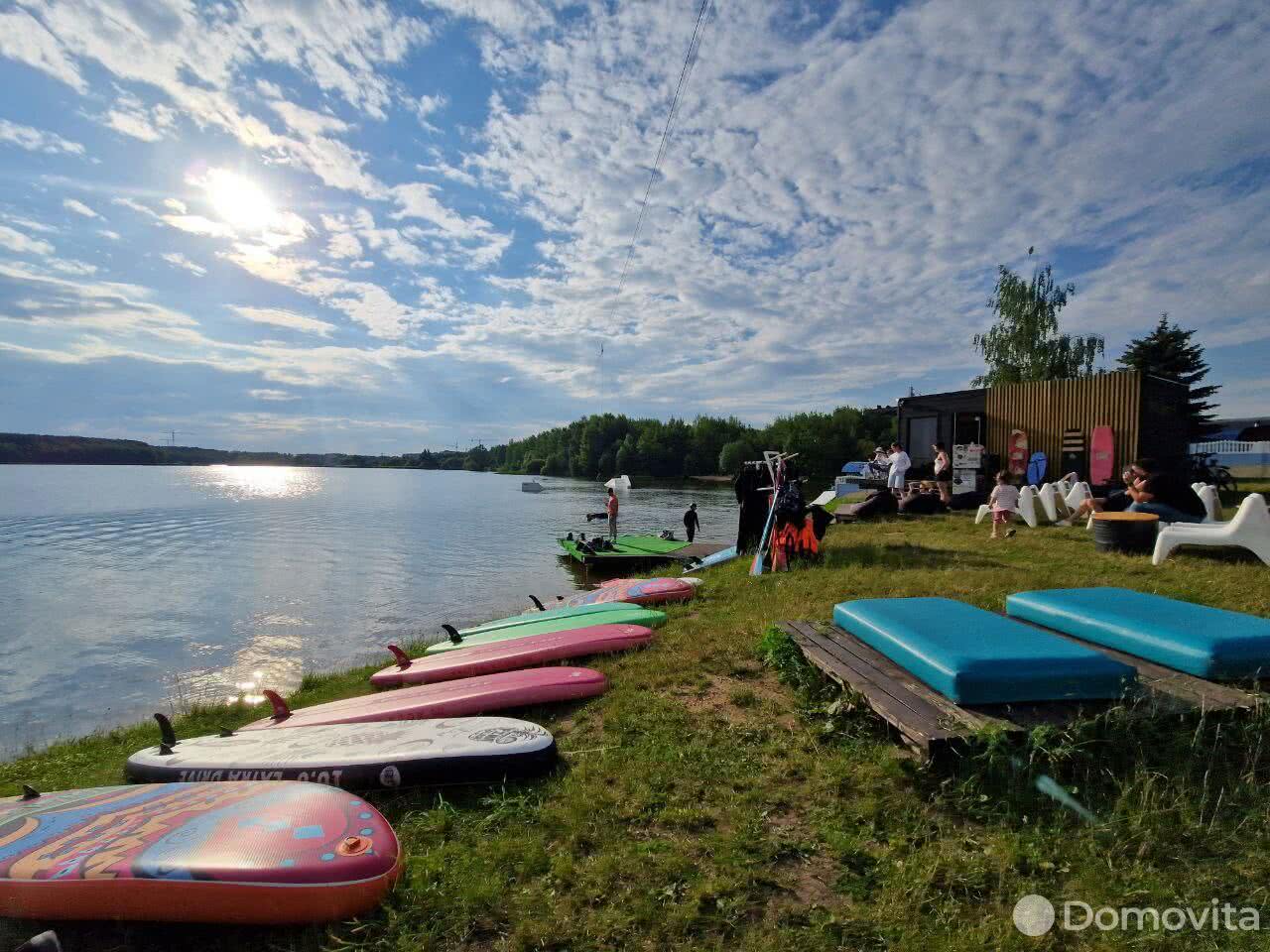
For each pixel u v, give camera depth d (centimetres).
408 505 4944
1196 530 838
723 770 377
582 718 481
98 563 2100
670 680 536
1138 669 401
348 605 1455
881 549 1086
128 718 813
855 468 2481
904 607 510
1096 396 1631
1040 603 505
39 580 1803
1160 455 1592
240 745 438
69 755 598
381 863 284
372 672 776
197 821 304
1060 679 363
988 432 1891
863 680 407
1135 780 312
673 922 254
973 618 469
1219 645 387
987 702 361
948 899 259
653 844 308
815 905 262
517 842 317
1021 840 292
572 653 632
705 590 901
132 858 275
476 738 409
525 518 3809
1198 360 4684
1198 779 321
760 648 574
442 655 717
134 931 269
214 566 2034
